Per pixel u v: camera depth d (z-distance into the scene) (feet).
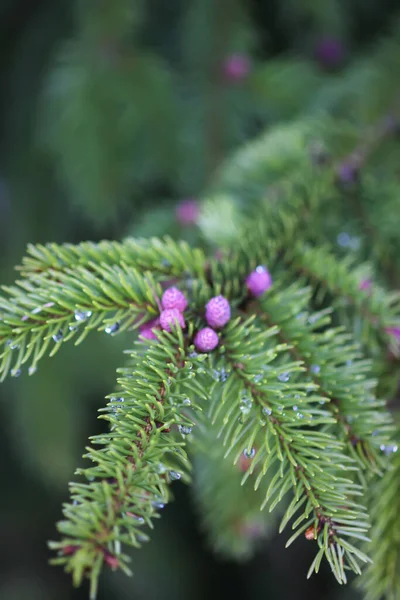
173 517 2.97
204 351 1.42
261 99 2.40
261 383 1.40
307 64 2.45
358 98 2.14
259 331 1.47
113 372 2.54
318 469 1.34
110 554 1.20
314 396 1.39
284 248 1.63
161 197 2.59
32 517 3.13
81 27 2.37
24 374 2.56
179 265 1.52
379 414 1.44
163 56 2.61
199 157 2.38
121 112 2.32
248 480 1.67
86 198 2.38
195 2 2.46
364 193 1.78
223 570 3.07
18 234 2.65
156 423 1.34
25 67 2.67
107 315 1.44
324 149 1.87
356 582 1.47
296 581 3.09
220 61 2.43
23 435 2.57
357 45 2.64
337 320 1.63
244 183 1.86
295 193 1.75
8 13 2.70
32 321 1.41
